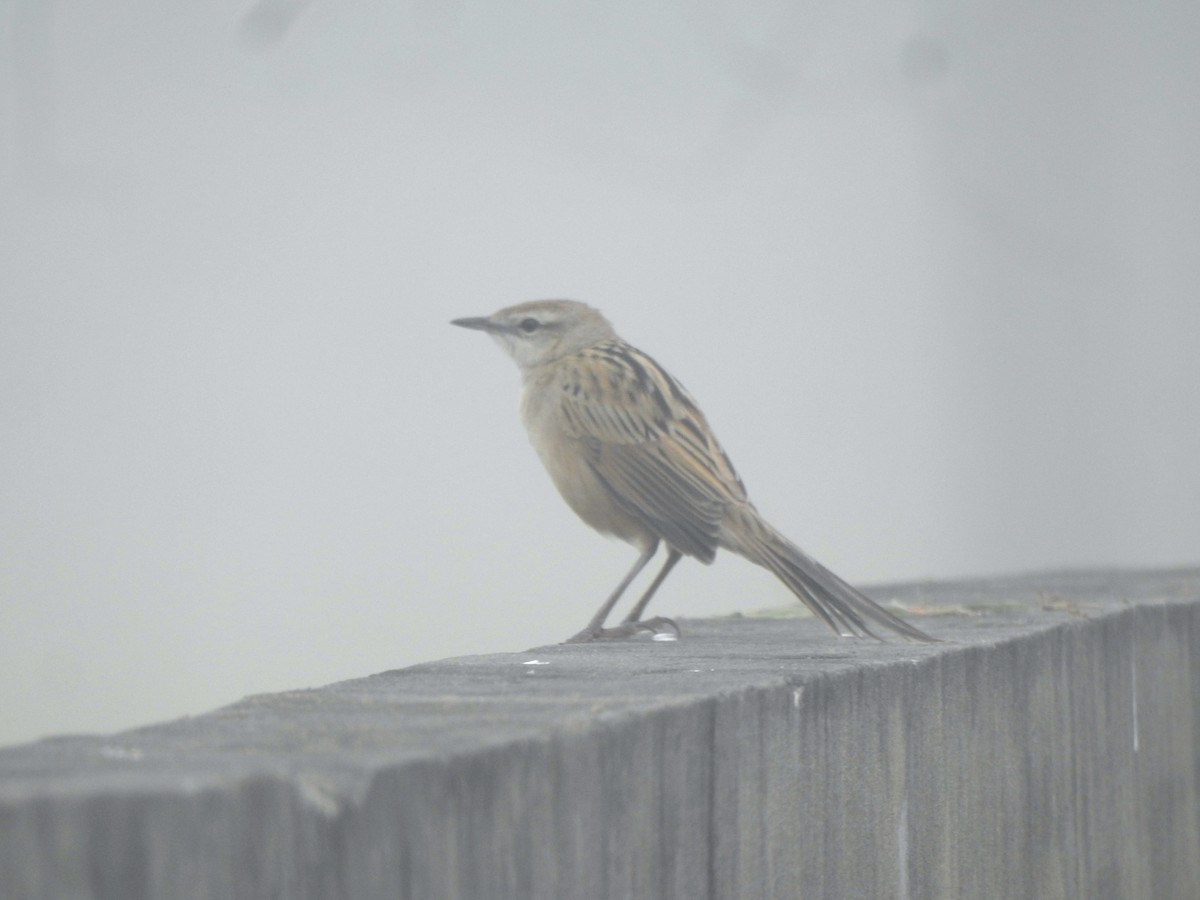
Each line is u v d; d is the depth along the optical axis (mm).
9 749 4195
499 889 4340
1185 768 11008
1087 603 10320
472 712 5066
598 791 4828
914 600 11320
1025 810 8227
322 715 5023
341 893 3797
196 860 3453
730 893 5613
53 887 3227
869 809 6633
